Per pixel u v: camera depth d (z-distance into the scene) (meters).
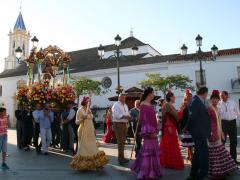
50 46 15.52
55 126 13.25
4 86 44.97
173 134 8.30
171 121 8.38
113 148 13.10
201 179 6.55
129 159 9.77
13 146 14.29
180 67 31.11
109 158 10.19
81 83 30.41
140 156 7.06
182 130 7.59
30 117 12.83
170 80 26.92
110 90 34.72
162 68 32.22
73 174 7.77
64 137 11.87
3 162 8.64
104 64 37.22
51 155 11.16
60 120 13.26
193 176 6.86
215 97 7.41
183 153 10.94
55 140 13.38
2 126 8.70
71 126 11.71
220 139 7.20
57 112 13.27
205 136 6.55
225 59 29.80
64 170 8.30
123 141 9.16
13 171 8.18
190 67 30.66
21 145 13.02
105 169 8.34
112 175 7.59
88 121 8.38
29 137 12.75
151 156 6.94
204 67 30.36
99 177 7.38
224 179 7.02
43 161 9.82
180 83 27.05
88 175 7.62
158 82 27.02
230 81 29.44
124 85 34.09
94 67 36.91
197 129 6.58
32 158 10.45
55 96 13.11
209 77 30.11
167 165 8.24
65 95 13.12
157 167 6.96
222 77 29.72
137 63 33.66
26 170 8.30
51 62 15.66
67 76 16.00
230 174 7.49
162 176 7.07
